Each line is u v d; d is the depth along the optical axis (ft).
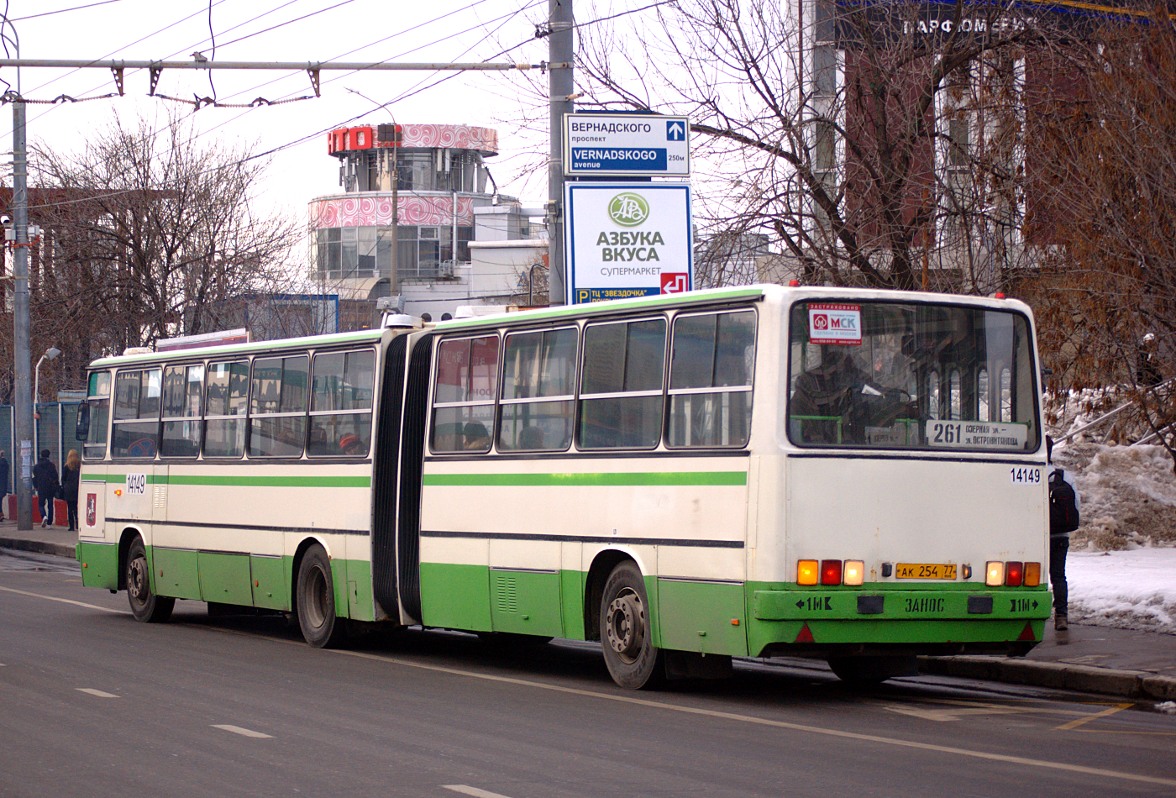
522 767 28.76
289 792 26.40
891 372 37.93
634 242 64.44
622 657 40.70
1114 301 56.39
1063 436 79.20
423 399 49.11
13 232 122.11
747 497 36.45
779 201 68.69
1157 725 34.71
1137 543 68.33
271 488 55.16
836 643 36.37
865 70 68.69
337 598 51.44
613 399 41.19
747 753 30.37
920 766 28.86
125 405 65.62
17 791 26.61
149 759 29.68
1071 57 64.03
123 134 140.26
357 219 281.13
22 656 47.85
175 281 138.72
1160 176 52.90
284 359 55.31
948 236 66.59
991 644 38.83
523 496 44.01
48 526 129.59
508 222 282.97
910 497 37.50
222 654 49.80
